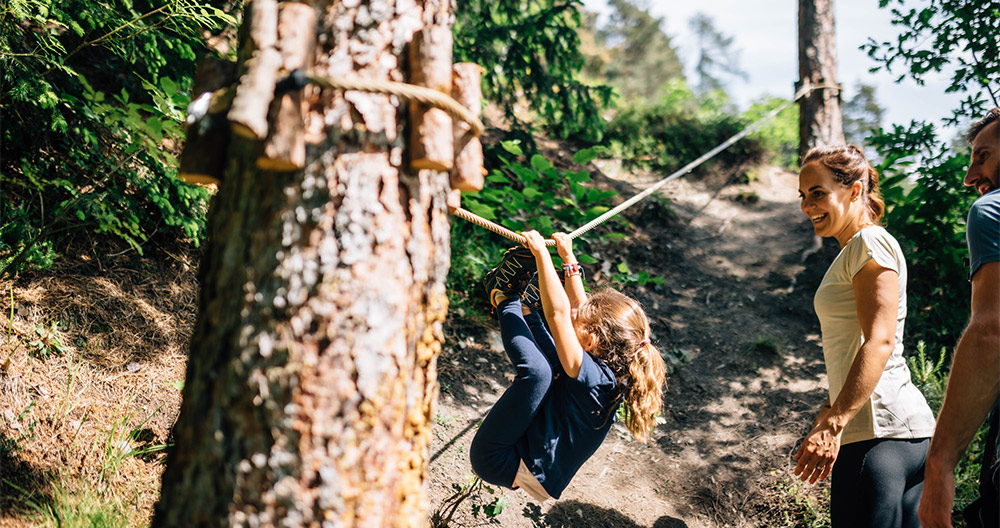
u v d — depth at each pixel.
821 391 4.78
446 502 3.20
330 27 1.47
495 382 4.34
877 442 2.44
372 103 1.44
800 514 3.63
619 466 3.94
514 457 2.52
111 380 3.11
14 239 3.32
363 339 1.40
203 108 1.45
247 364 1.38
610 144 9.82
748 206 8.70
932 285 5.70
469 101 1.62
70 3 3.35
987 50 5.06
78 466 2.64
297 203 1.39
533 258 2.66
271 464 1.36
